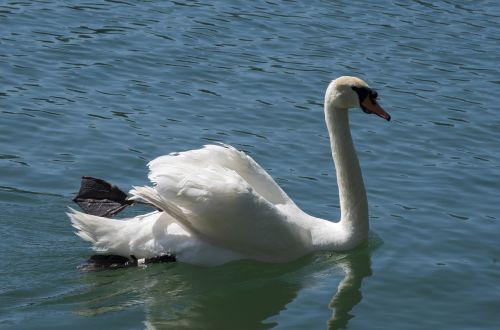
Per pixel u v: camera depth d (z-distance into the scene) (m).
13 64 21.19
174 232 13.63
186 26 24.44
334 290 13.41
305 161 17.94
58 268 13.52
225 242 13.71
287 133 19.11
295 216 14.34
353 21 26.02
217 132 18.88
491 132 19.80
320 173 17.48
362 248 14.67
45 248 14.09
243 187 13.50
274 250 13.91
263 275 13.77
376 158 18.33
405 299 13.23
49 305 12.51
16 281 13.08
